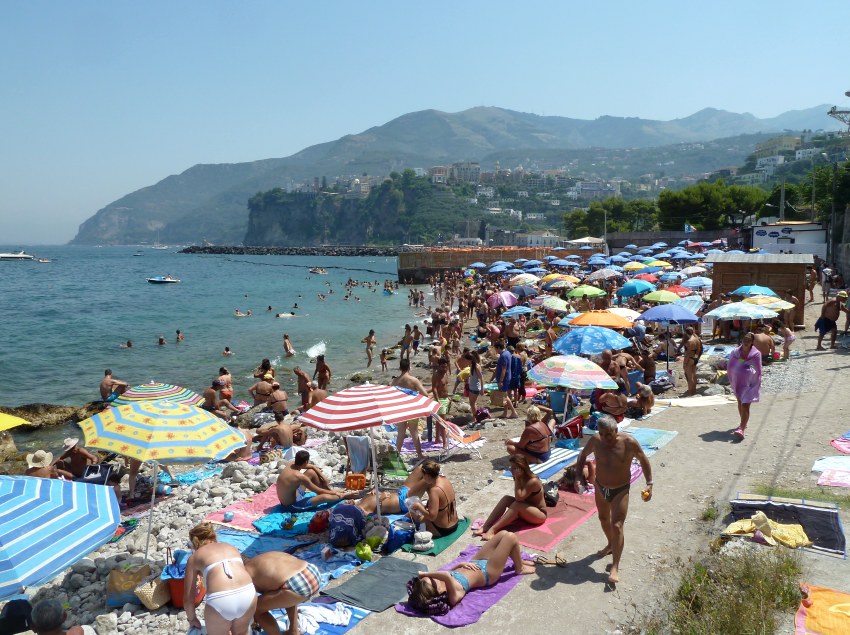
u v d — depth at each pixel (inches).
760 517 281.6
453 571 258.2
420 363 1027.3
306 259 7475.4
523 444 403.9
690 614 227.8
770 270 888.3
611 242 3462.1
